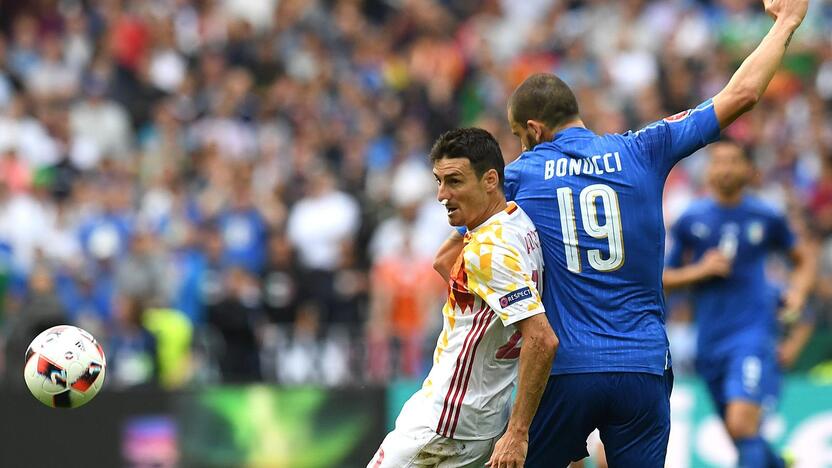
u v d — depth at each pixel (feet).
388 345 144.87
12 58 214.07
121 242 164.04
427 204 175.32
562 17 234.38
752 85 69.82
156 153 191.31
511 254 66.95
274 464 128.77
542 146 72.95
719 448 123.65
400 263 152.76
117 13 222.69
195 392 129.70
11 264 161.07
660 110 201.57
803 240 155.12
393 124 202.69
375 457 71.51
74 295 156.97
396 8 242.99
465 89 221.25
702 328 110.73
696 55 214.69
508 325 67.00
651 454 70.49
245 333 145.28
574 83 206.08
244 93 205.26
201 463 128.77
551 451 71.26
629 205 70.38
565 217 70.69
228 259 163.94
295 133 198.80
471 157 67.97
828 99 209.36
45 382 71.56
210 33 229.25
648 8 232.12
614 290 70.18
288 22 224.33
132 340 142.20
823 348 140.26
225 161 181.98
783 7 71.56
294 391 129.70
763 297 109.50
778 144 193.36
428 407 70.13
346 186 181.88
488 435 70.13
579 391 69.62
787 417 124.36
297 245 170.50
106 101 204.74
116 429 128.77
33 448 128.26
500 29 236.63
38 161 191.31
